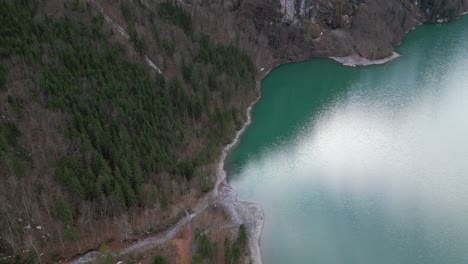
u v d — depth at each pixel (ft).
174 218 245.65
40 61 288.92
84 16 352.90
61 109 260.21
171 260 215.10
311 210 269.23
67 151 237.86
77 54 306.76
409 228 252.62
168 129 293.23
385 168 306.96
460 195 277.64
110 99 284.20
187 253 221.66
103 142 249.75
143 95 307.37
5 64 270.67
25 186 216.13
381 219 260.21
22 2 326.85
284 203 275.39
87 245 215.31
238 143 344.08
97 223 222.48
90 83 287.89
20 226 205.77
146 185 245.04
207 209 260.21
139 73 324.80
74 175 223.10
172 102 325.21
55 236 211.00
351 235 249.55
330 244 243.81
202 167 287.07
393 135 347.56
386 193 281.95
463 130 351.67
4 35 291.58
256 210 266.16
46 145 238.89
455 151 322.14
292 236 249.75
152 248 223.30
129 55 347.56
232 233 241.35
